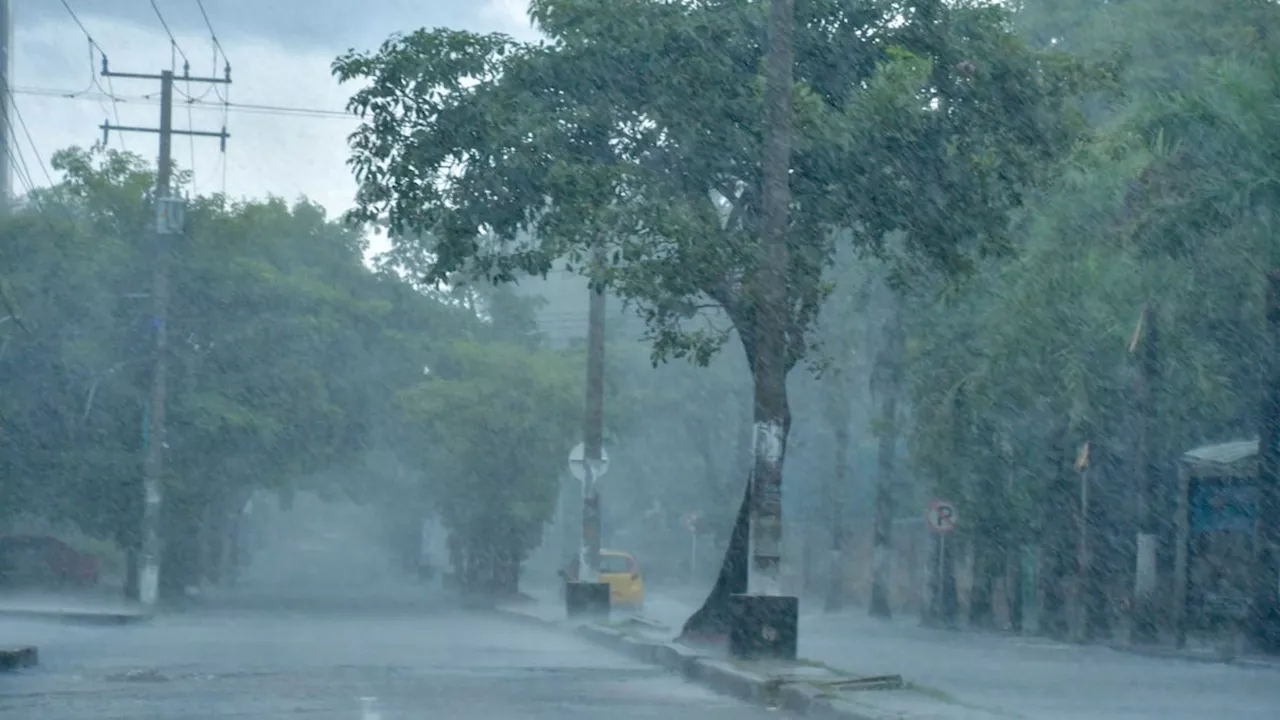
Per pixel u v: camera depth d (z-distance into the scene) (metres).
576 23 20.73
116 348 39.28
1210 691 16.88
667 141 20.70
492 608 40.06
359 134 21.34
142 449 39.19
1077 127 22.31
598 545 31.95
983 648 27.36
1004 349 30.11
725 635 21.25
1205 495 31.02
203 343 40.72
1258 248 23.73
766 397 17.39
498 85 20.98
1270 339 24.86
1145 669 21.22
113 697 14.10
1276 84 22.14
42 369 38.44
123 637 24.64
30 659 17.61
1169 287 25.44
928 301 34.91
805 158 20.25
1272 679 19.25
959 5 21.78
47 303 38.41
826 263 21.86
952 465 36.81
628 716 13.09
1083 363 28.80
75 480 38.75
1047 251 28.14
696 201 20.50
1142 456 29.23
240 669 17.27
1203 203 22.80
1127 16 30.02
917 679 17.94
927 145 20.95
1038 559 39.22
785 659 17.05
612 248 20.92
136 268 39.62
